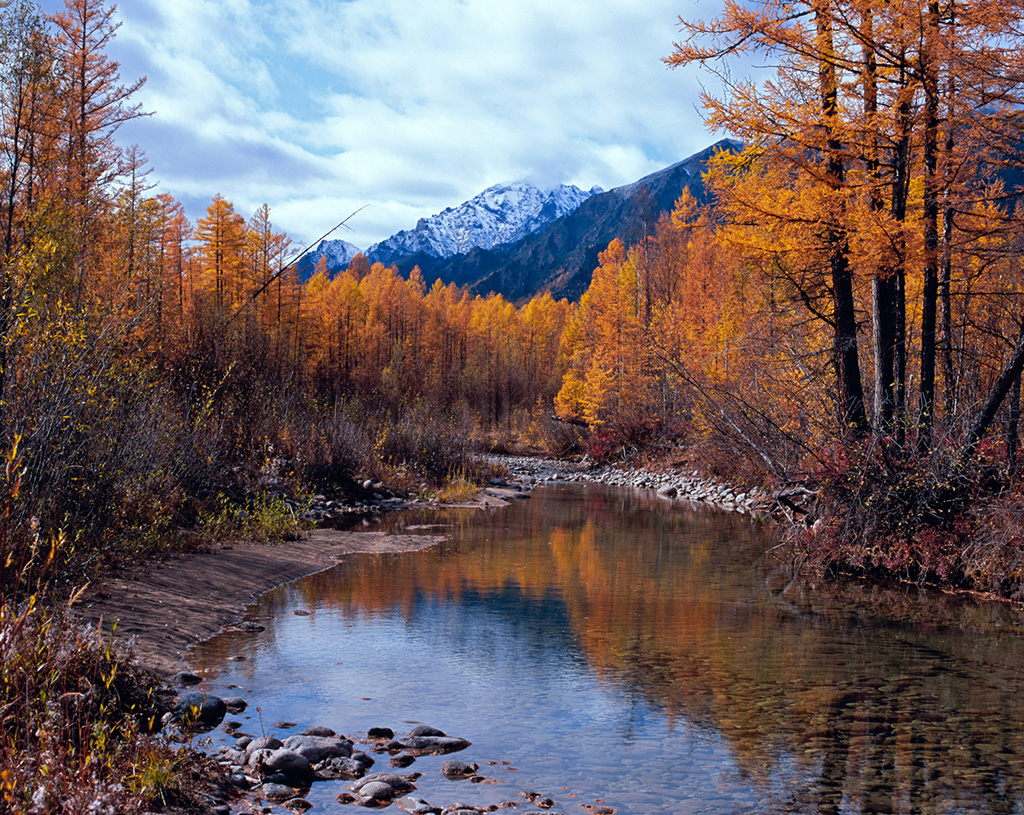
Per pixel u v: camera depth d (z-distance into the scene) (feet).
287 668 20.74
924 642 25.03
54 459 23.70
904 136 36.22
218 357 54.29
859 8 35.73
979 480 35.01
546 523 55.11
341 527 48.88
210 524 36.94
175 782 12.26
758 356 55.47
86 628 16.70
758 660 22.80
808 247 39.68
